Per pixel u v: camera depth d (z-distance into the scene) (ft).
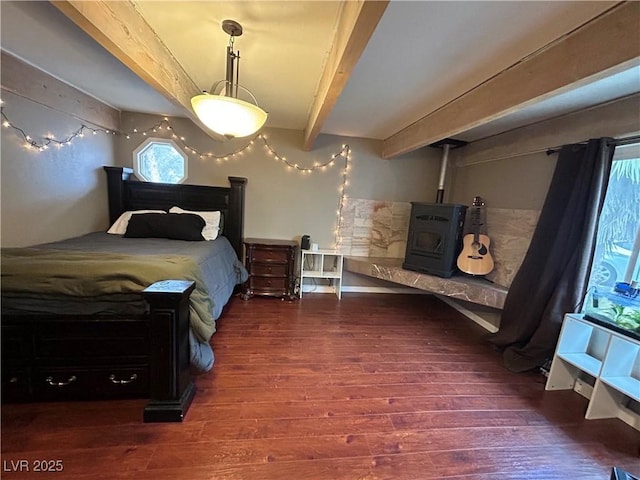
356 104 8.98
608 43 4.15
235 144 12.94
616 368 6.33
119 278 5.71
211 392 6.45
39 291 5.42
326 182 13.73
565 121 8.30
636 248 6.97
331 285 14.46
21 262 5.78
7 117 7.22
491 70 6.24
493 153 11.16
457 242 11.37
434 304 13.48
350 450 5.20
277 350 8.45
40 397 5.65
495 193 11.24
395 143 12.30
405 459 5.10
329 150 13.56
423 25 4.88
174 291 5.28
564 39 4.84
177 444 5.04
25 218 7.88
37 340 5.48
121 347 5.76
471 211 12.34
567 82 4.78
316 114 8.37
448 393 7.02
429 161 14.24
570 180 8.04
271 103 9.80
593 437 5.90
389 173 14.07
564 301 7.65
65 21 5.71
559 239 7.93
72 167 9.57
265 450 5.07
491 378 7.76
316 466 4.84
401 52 5.77
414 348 9.16
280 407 6.14
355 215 14.10
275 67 7.18
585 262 7.39
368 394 6.77
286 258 12.55
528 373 8.09
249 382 6.90
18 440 4.87
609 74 4.33
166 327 5.34
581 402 6.97
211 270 8.26
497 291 9.84
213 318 6.95
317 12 5.01
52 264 5.76
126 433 5.17
